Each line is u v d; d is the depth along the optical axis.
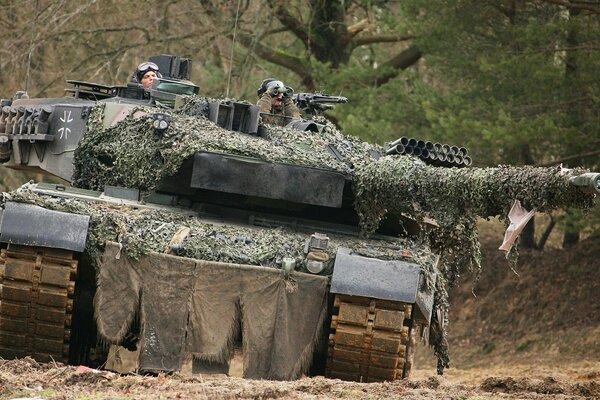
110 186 35.94
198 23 81.06
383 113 66.50
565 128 58.81
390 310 30.92
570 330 61.28
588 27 59.97
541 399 27.00
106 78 82.25
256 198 35.31
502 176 30.31
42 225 30.89
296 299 31.70
